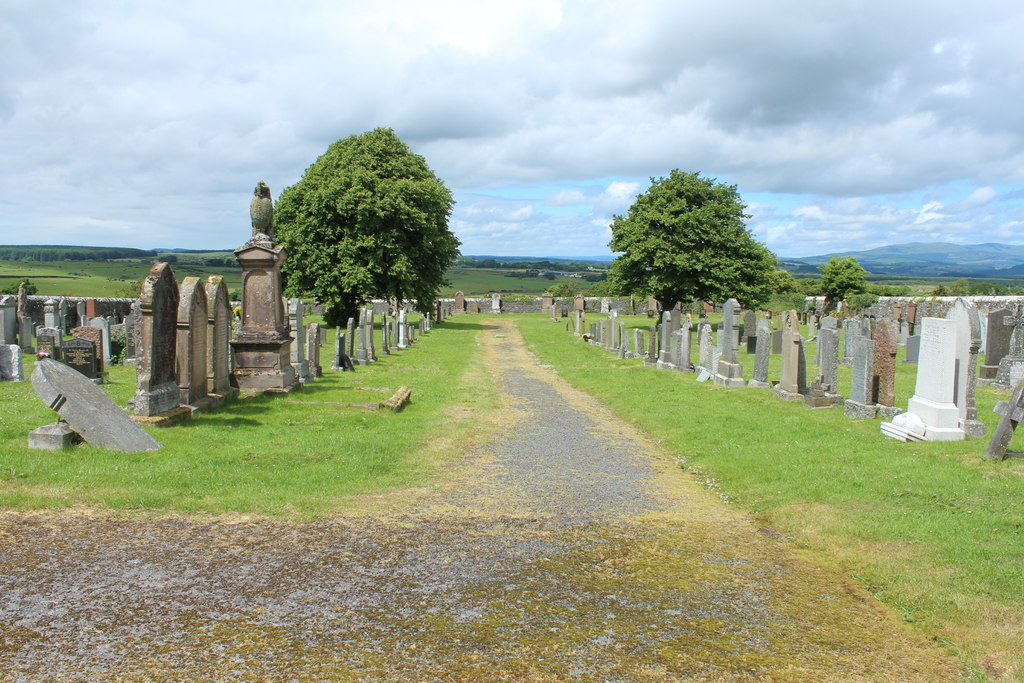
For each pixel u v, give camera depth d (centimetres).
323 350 3186
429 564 688
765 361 1952
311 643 521
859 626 584
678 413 1611
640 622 580
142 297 1172
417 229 4550
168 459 980
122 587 601
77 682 457
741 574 692
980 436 1205
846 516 841
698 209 4484
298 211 4528
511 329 5144
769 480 1022
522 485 1015
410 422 1467
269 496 866
